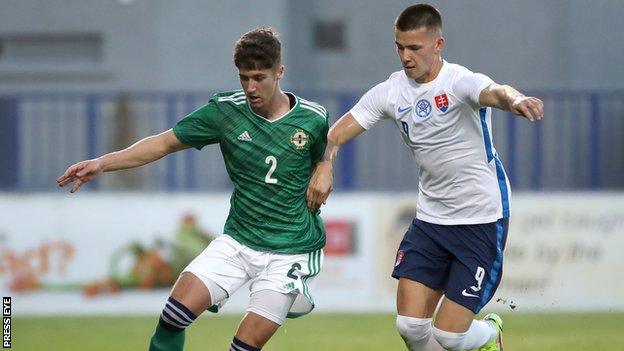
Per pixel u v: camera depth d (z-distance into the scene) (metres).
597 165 53.28
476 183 24.11
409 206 48.75
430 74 23.84
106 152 53.50
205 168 54.34
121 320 45.31
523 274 48.78
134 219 48.66
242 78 22.08
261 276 23.08
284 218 23.11
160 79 65.19
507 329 41.50
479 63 66.31
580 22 65.50
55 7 66.00
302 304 23.55
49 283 48.50
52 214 48.69
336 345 36.31
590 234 48.94
